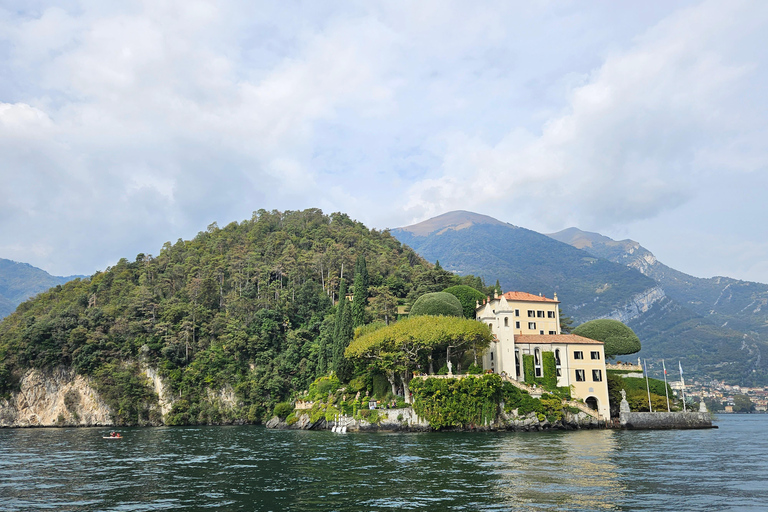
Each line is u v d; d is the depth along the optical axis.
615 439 84.00
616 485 44.19
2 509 38.25
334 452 69.19
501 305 115.38
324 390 129.00
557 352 114.12
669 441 81.31
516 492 41.50
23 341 164.25
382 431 103.38
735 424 156.62
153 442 90.94
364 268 180.88
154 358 162.88
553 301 134.00
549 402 104.50
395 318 165.75
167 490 44.53
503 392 102.88
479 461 58.09
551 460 58.75
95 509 38.03
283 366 158.50
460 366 121.06
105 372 158.00
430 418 100.31
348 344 128.88
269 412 153.38
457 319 111.81
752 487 43.47
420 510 36.16
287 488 44.56
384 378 117.25
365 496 40.78
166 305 179.75
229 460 63.62
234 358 165.38
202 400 158.38
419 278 176.00
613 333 133.25
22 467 59.50
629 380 122.75
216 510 37.22
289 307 182.12
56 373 161.50
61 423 156.12
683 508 36.47
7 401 158.12
